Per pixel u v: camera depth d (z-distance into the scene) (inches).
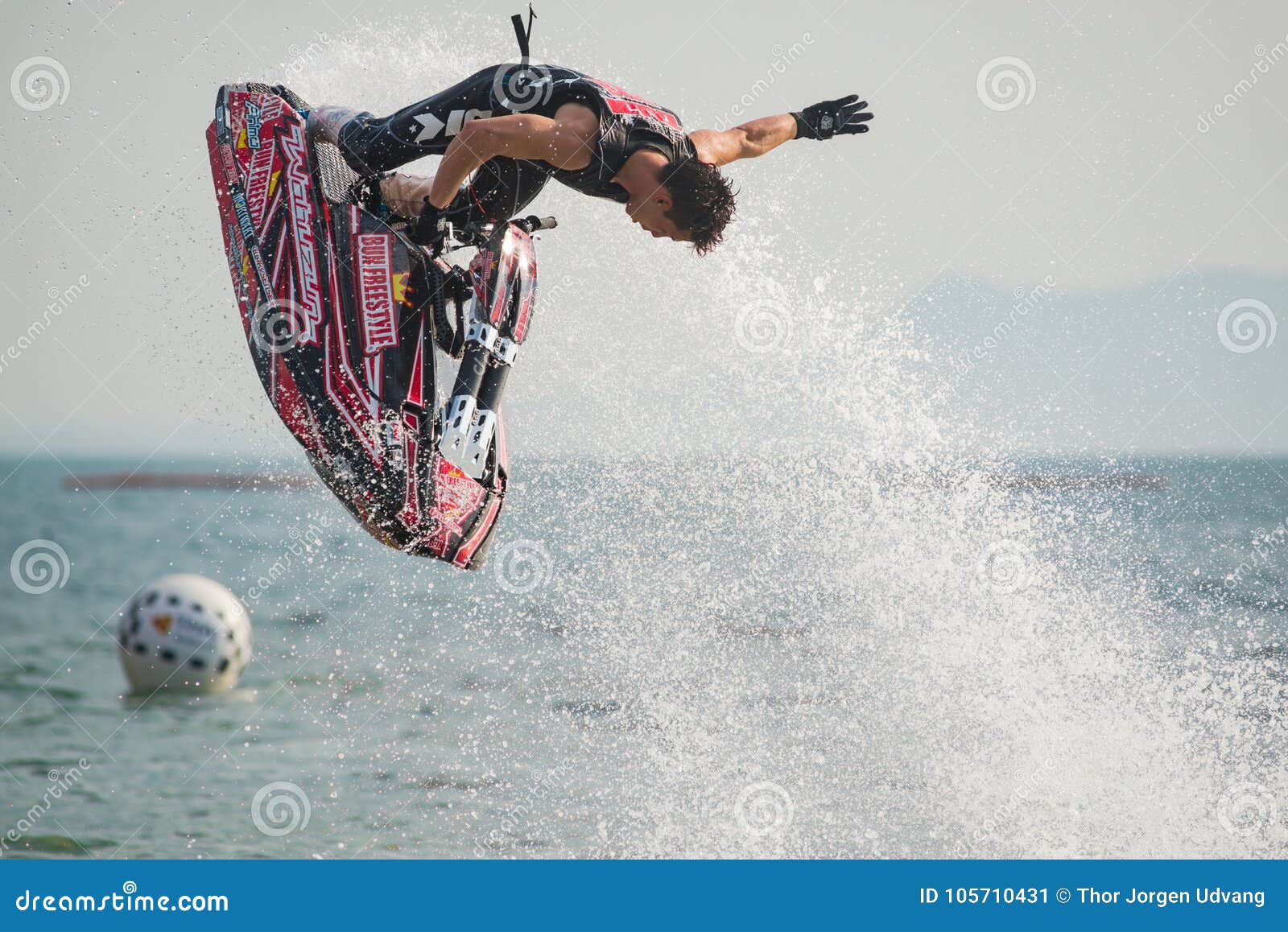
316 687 981.2
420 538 577.6
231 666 986.1
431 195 530.6
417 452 569.9
